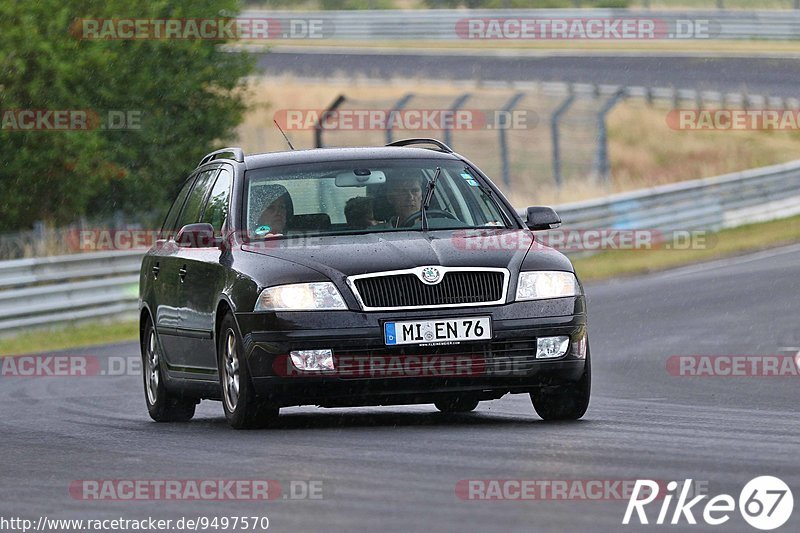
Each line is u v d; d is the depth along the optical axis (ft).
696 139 488.85
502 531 55.26
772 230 336.08
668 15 575.79
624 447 78.95
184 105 307.99
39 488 71.92
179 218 116.26
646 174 457.27
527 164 456.04
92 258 228.43
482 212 103.30
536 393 97.81
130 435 95.91
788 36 581.94
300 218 100.83
